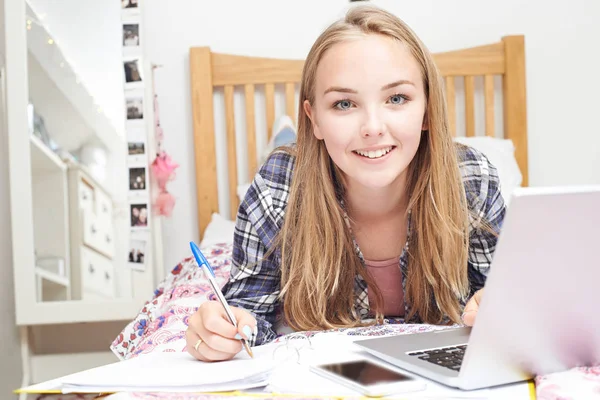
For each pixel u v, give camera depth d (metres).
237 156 2.40
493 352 0.65
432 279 1.12
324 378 0.70
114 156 2.16
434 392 0.65
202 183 2.32
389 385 0.65
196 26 2.38
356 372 0.70
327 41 0.99
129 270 2.13
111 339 2.37
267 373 0.69
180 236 2.39
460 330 0.87
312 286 1.11
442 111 1.07
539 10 2.41
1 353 2.05
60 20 2.16
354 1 2.39
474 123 2.37
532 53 2.42
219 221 2.20
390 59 0.94
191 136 2.38
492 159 2.11
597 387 0.63
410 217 1.14
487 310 0.61
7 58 2.10
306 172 1.12
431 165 1.08
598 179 2.44
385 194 1.11
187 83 2.38
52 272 2.10
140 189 2.16
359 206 1.14
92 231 2.13
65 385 0.67
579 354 0.70
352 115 0.95
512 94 2.33
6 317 2.15
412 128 0.96
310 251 1.11
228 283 1.18
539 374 0.69
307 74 1.07
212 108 2.31
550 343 0.67
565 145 2.44
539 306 0.63
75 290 2.11
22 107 2.09
